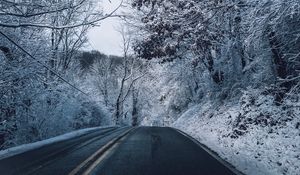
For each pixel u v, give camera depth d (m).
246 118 15.12
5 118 16.41
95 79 62.59
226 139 15.70
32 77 16.41
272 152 10.35
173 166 8.34
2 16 15.09
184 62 29.27
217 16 17.00
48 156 9.81
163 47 19.45
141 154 10.27
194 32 16.72
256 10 12.38
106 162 8.77
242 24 14.21
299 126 11.57
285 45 13.41
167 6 17.55
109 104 61.16
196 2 16.30
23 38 16.00
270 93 15.48
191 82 37.53
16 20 15.44
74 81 31.64
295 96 13.39
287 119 12.80
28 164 8.47
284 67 13.91
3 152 10.75
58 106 21.94
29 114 17.67
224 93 24.53
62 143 13.57
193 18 16.53
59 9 12.30
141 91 63.22
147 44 19.56
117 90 66.56
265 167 8.40
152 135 17.50
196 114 31.62
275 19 11.75
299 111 12.45
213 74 25.28
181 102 44.16
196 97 38.09
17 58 16.22
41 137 19.58
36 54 16.45
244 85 21.06
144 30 22.56
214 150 11.52
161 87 43.59
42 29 17.27
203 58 23.88
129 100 67.31
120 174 7.32
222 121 19.78
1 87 15.46
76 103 25.14
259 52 15.36
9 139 17.41
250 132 13.94
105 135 17.78
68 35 30.98
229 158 9.68
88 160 9.05
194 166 8.38
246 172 7.75
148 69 54.91
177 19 17.08
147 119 71.25
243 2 14.56
